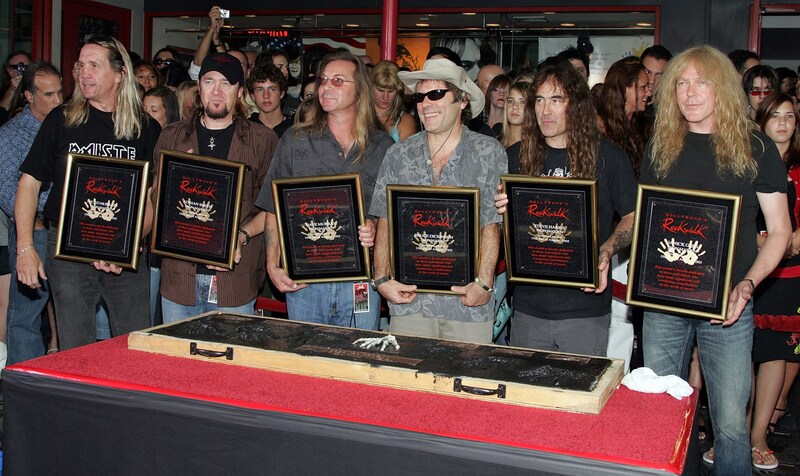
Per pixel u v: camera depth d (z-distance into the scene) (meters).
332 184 3.69
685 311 3.24
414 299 3.72
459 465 2.28
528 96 3.67
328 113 4.00
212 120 4.12
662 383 2.73
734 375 3.40
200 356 2.96
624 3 9.38
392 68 5.16
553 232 3.43
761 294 4.55
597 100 4.57
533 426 2.38
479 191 3.43
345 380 2.75
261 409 2.46
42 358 2.91
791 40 9.55
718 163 3.35
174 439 2.56
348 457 2.38
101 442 2.65
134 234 3.88
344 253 3.75
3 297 5.53
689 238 3.20
